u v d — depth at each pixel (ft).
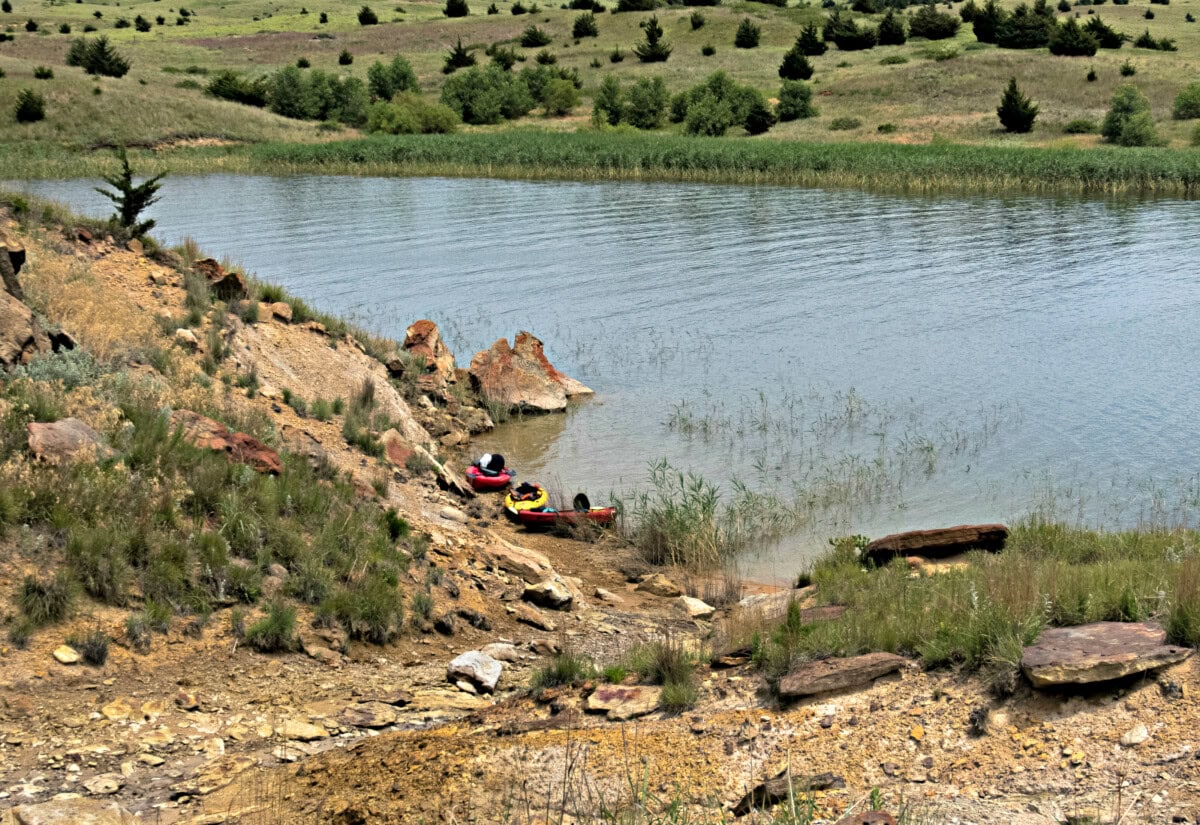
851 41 408.46
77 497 35.78
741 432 73.26
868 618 32.32
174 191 198.59
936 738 25.35
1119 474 63.98
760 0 516.32
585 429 74.79
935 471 65.31
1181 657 26.05
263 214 167.84
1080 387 81.92
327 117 348.79
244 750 27.91
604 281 120.16
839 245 141.38
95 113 270.46
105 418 42.09
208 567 35.58
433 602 39.81
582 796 24.21
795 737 26.09
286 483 43.16
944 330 99.35
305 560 38.70
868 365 88.84
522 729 28.25
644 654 33.65
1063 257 132.36
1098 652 26.21
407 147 249.96
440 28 492.13
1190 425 72.69
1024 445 69.62
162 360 53.01
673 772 25.13
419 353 78.48
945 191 202.49
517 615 41.86
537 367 80.69
